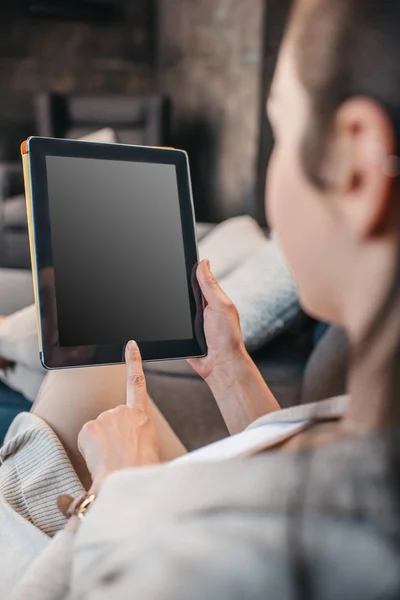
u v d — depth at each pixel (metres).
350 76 0.32
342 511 0.32
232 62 5.08
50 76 5.80
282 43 0.38
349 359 0.37
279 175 0.38
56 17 5.69
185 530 0.34
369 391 0.35
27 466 0.84
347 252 0.36
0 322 1.56
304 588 0.31
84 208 0.74
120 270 0.76
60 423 0.91
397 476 0.32
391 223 0.33
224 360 0.80
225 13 5.06
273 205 0.39
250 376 0.80
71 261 0.73
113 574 0.34
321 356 1.41
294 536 0.31
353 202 0.34
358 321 0.36
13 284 1.89
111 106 4.95
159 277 0.78
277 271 1.58
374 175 0.32
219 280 1.77
